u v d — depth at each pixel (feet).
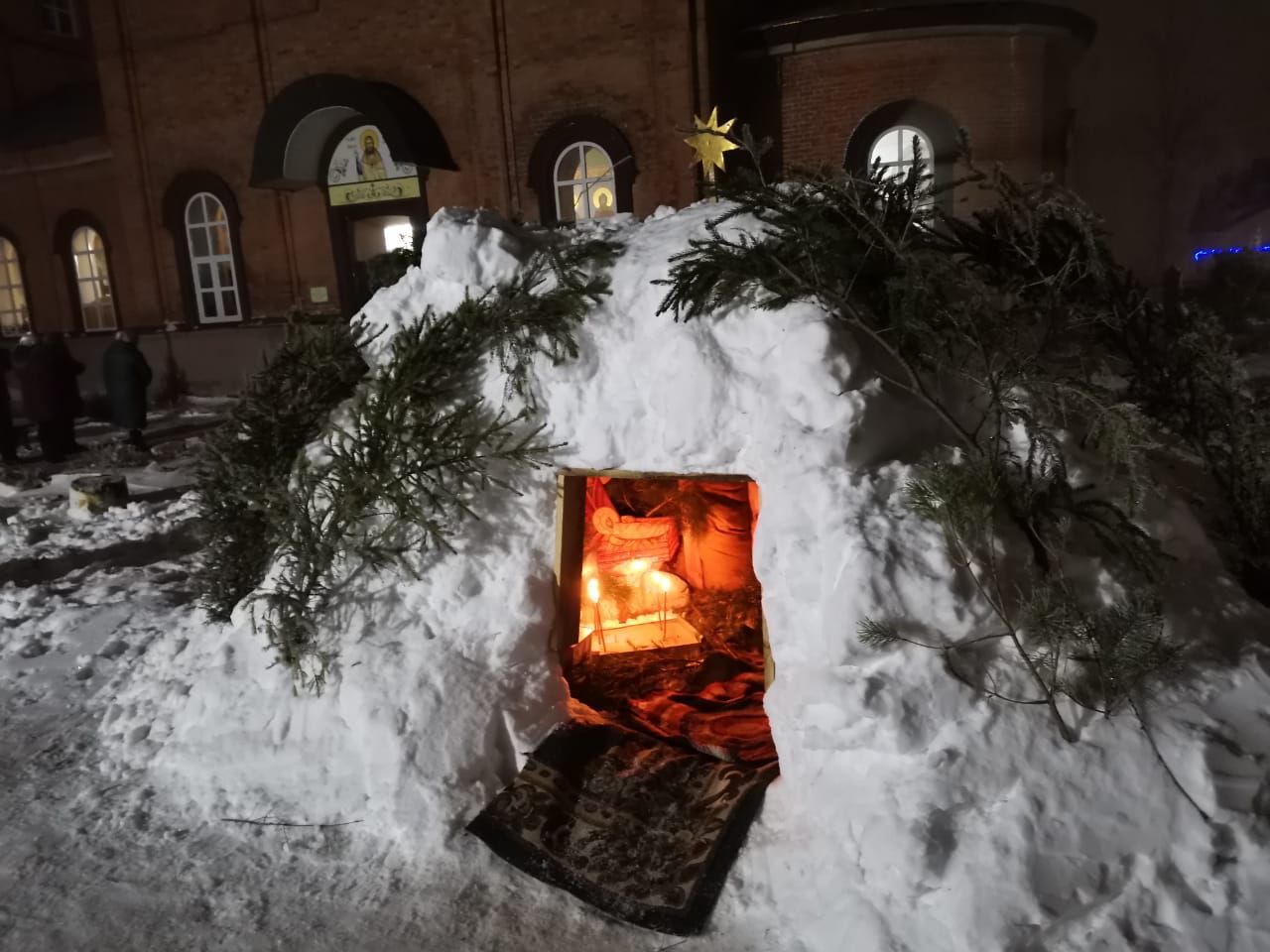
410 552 11.87
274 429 13.38
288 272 53.01
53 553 24.94
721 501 14.75
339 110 46.24
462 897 9.45
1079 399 9.95
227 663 12.58
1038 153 44.60
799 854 9.16
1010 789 8.38
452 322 12.04
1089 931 7.76
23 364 38.99
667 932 8.88
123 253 61.11
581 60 44.06
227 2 50.65
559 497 11.75
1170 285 48.73
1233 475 11.51
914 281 9.86
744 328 10.77
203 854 10.37
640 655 14.06
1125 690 8.50
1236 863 7.84
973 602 8.86
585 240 13.07
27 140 62.34
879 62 43.91
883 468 9.91
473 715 10.82
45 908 9.67
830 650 9.05
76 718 14.28
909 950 7.95
